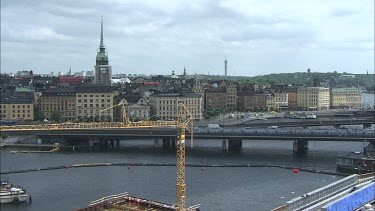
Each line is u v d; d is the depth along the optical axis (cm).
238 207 19312
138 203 17038
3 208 19312
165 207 16738
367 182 19275
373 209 15962
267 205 19562
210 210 18912
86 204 19762
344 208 15850
